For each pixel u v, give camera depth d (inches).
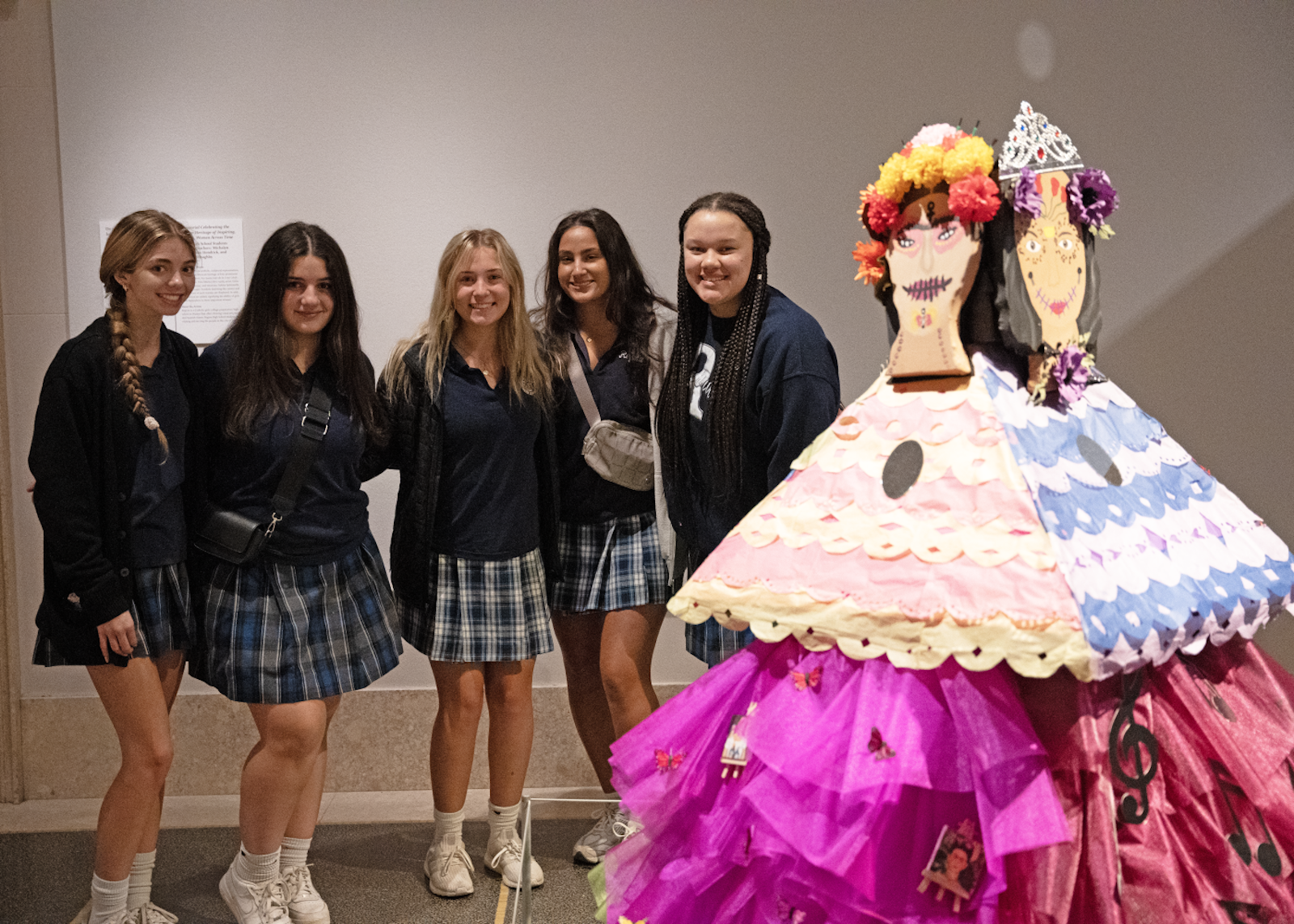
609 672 107.9
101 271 92.4
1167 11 139.2
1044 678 47.7
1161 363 142.3
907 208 54.9
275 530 96.0
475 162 136.9
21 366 135.2
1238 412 142.9
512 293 103.0
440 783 107.4
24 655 137.1
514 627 105.5
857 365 140.3
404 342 107.9
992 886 43.9
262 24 134.6
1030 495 48.6
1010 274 52.5
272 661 94.6
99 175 134.6
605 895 58.7
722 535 95.5
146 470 92.3
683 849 54.9
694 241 89.6
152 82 134.2
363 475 106.2
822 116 137.9
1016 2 138.0
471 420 103.3
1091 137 140.2
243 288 136.3
